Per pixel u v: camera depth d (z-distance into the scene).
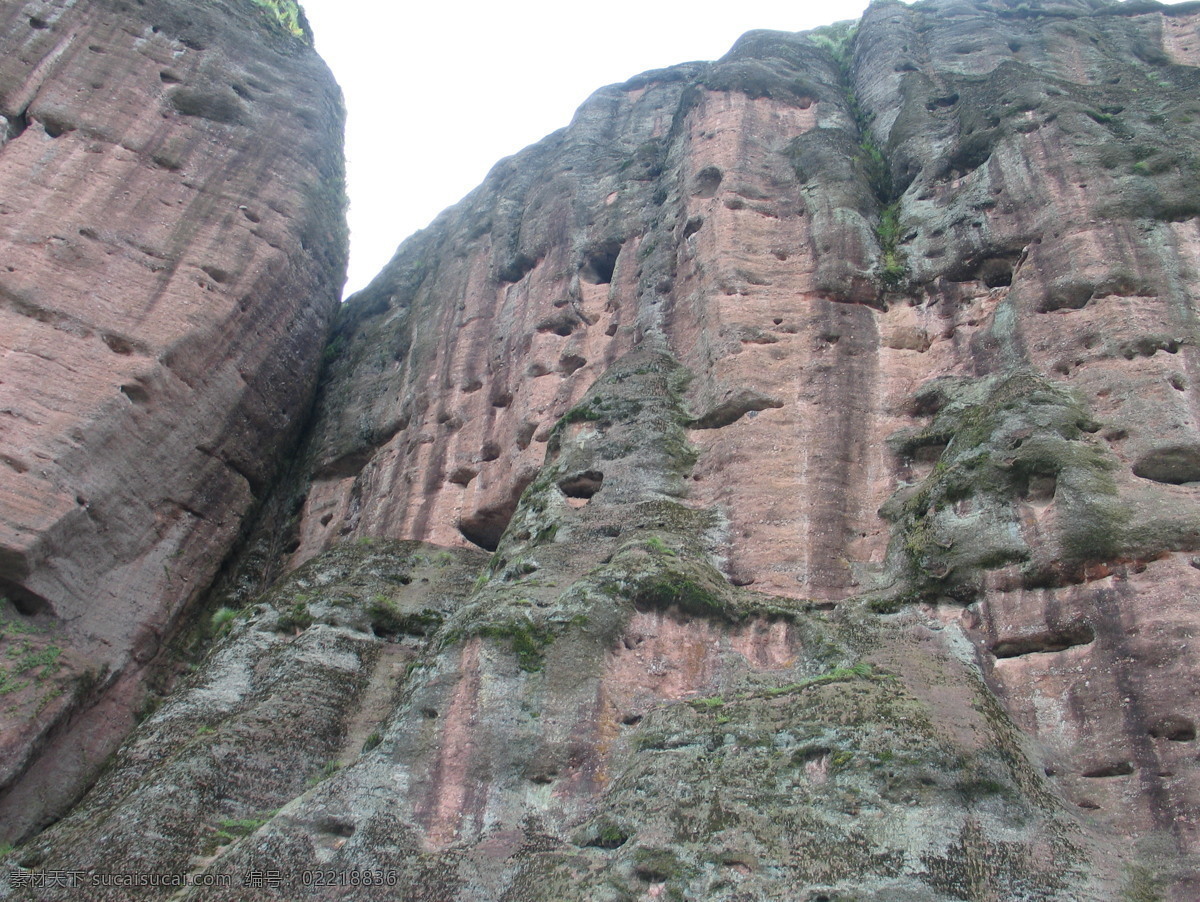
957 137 18.94
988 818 9.22
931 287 16.83
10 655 16.34
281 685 14.05
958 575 12.23
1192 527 11.23
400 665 14.91
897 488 14.33
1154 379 13.14
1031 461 12.53
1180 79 19.86
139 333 20.25
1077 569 11.43
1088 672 10.74
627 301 20.27
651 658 11.87
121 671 18.12
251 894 9.62
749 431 15.41
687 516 14.49
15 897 10.66
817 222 18.45
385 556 17.70
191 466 20.86
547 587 12.88
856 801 9.36
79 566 17.94
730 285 17.67
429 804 10.46
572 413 17.02
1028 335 14.73
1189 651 10.26
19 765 15.43
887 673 11.23
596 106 29.41
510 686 11.43
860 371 16.00
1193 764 9.58
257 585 21.83
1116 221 15.24
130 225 21.78
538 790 10.55
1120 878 8.91
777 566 13.61
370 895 9.51
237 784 12.30
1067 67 21.41
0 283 19.19
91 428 18.45
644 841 9.31
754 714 10.67
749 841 9.12
